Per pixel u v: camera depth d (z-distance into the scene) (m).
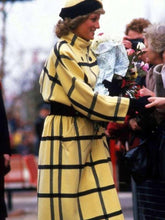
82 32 7.43
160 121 7.87
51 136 7.36
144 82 8.39
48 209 7.30
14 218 15.12
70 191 7.23
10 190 16.73
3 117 10.29
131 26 9.41
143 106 7.24
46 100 7.42
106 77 7.50
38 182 7.45
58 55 7.29
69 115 7.36
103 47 7.59
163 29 7.77
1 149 10.22
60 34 7.46
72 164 7.26
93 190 7.32
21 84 34.12
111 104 7.19
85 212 7.28
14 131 36.25
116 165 10.73
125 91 7.70
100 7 7.46
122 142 8.62
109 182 7.40
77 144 7.30
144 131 7.91
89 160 7.41
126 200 13.20
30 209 16.89
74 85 7.20
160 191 8.10
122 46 7.65
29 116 42.56
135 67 7.72
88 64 7.42
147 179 7.96
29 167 16.98
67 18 7.43
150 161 7.91
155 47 7.77
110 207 7.29
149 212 8.32
